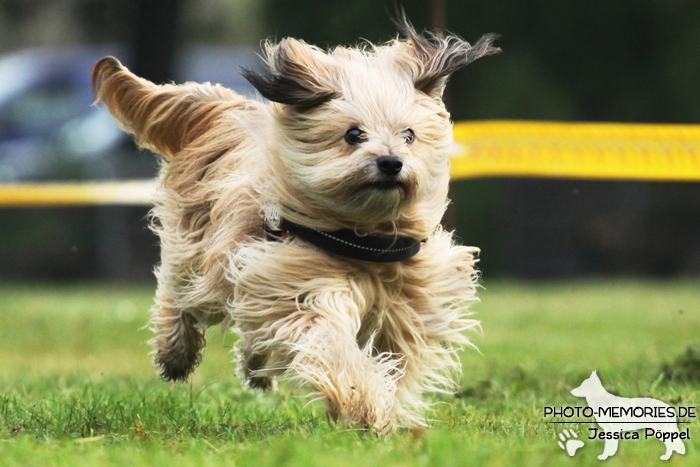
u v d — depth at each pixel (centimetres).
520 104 3500
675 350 1457
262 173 807
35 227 3788
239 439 757
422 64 782
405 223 788
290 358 783
